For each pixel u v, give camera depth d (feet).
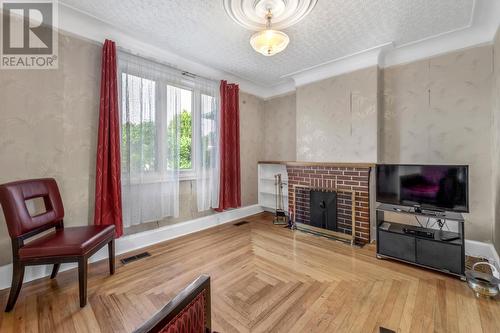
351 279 6.69
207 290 3.15
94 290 6.16
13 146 6.42
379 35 8.21
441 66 8.70
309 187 11.28
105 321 5.02
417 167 7.91
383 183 8.66
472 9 6.82
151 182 9.09
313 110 11.67
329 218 10.62
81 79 7.60
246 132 13.74
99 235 6.21
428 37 8.38
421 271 7.14
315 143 11.63
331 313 5.25
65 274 7.00
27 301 5.67
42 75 6.88
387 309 5.37
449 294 5.92
